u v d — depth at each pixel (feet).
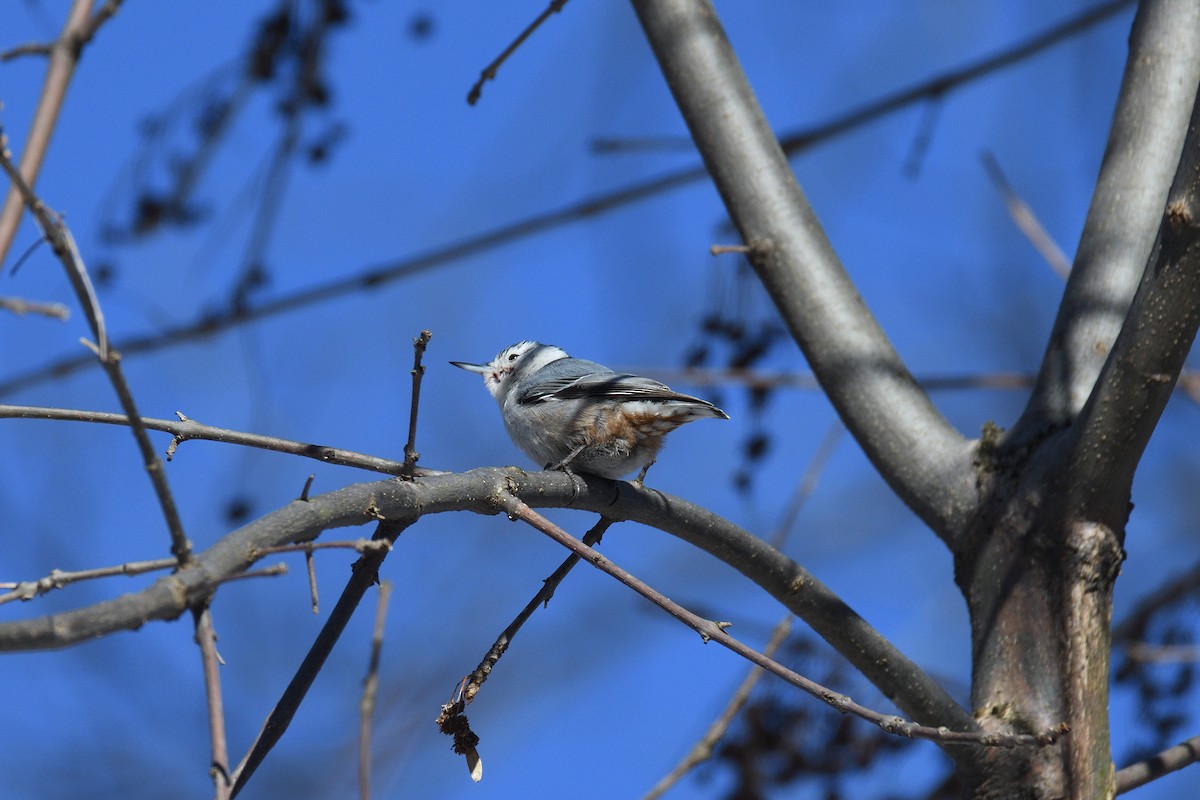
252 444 23.18
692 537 25.20
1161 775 25.11
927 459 26.96
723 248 29.17
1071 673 23.84
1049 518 24.67
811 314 28.91
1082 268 27.81
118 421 22.30
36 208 15.90
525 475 23.80
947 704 24.31
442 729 22.68
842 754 38.09
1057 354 26.76
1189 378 37.32
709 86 30.96
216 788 16.19
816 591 24.98
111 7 20.77
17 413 21.74
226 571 17.93
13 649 16.10
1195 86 28.66
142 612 16.83
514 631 23.16
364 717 19.80
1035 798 23.49
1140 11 29.94
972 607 25.72
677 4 31.78
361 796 19.44
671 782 28.86
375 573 21.48
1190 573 40.27
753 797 37.96
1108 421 23.70
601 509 24.94
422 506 21.59
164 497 17.17
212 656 17.12
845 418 28.25
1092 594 24.21
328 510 20.06
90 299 16.30
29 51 20.76
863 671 25.11
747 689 29.89
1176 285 22.21
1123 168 28.40
